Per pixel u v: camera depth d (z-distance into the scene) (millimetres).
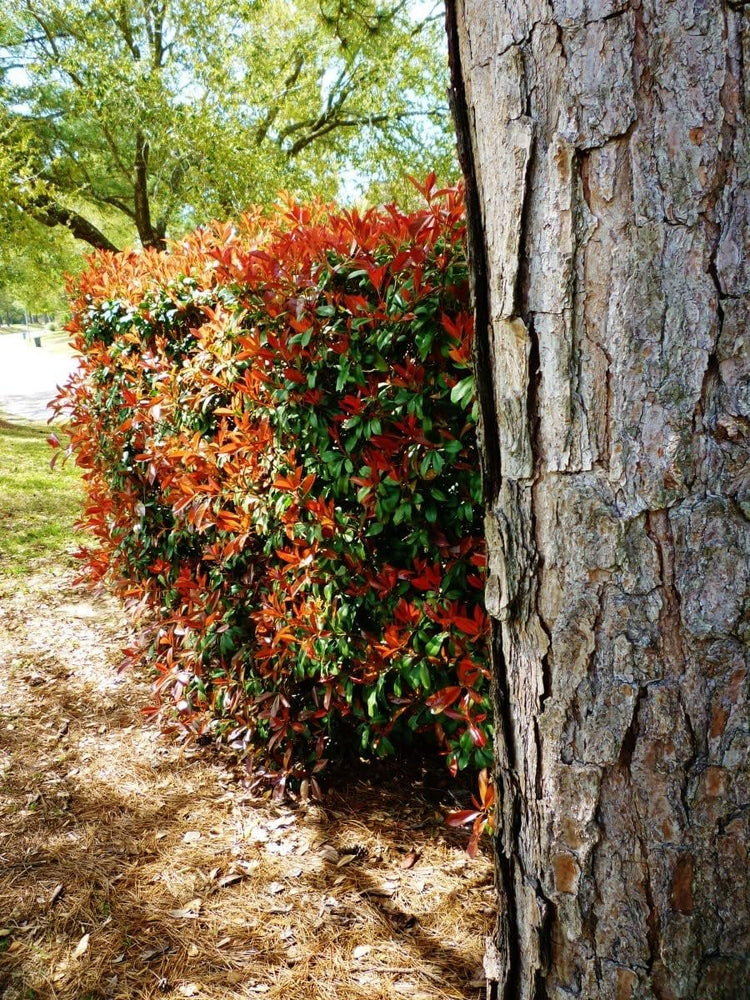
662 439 872
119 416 3254
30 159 9438
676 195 827
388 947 1771
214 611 2574
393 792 2430
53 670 3441
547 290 934
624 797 962
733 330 829
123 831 2254
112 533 3412
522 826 1107
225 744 2736
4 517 6062
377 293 1901
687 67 803
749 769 894
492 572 1097
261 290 2146
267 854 2135
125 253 3471
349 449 1948
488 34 949
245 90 10539
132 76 9383
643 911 970
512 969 1160
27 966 1738
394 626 1969
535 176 921
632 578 914
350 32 11672
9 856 2135
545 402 964
